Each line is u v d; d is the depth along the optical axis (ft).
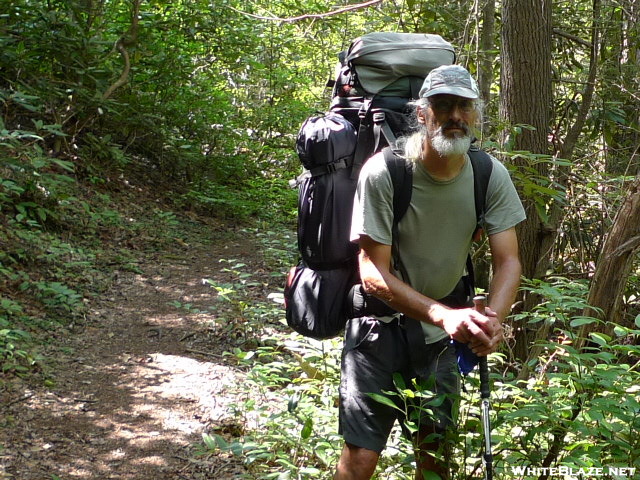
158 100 33.35
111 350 16.74
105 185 28.94
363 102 9.73
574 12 23.00
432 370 9.21
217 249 27.09
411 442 9.22
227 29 34.06
